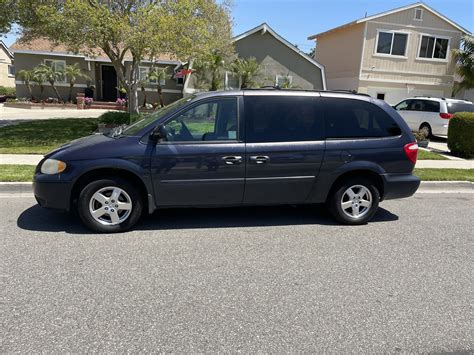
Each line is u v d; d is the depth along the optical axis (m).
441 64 24.03
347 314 3.19
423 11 22.98
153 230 4.95
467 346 2.83
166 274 3.77
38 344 2.69
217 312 3.15
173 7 11.34
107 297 3.31
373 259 4.30
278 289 3.55
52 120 16.11
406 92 24.00
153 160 4.64
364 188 5.35
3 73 35.16
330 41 26.30
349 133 5.18
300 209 6.02
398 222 5.64
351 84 24.05
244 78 20.86
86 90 24.78
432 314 3.23
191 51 11.74
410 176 5.39
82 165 4.56
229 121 4.88
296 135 5.00
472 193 7.65
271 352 2.69
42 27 11.30
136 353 2.63
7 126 14.01
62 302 3.22
